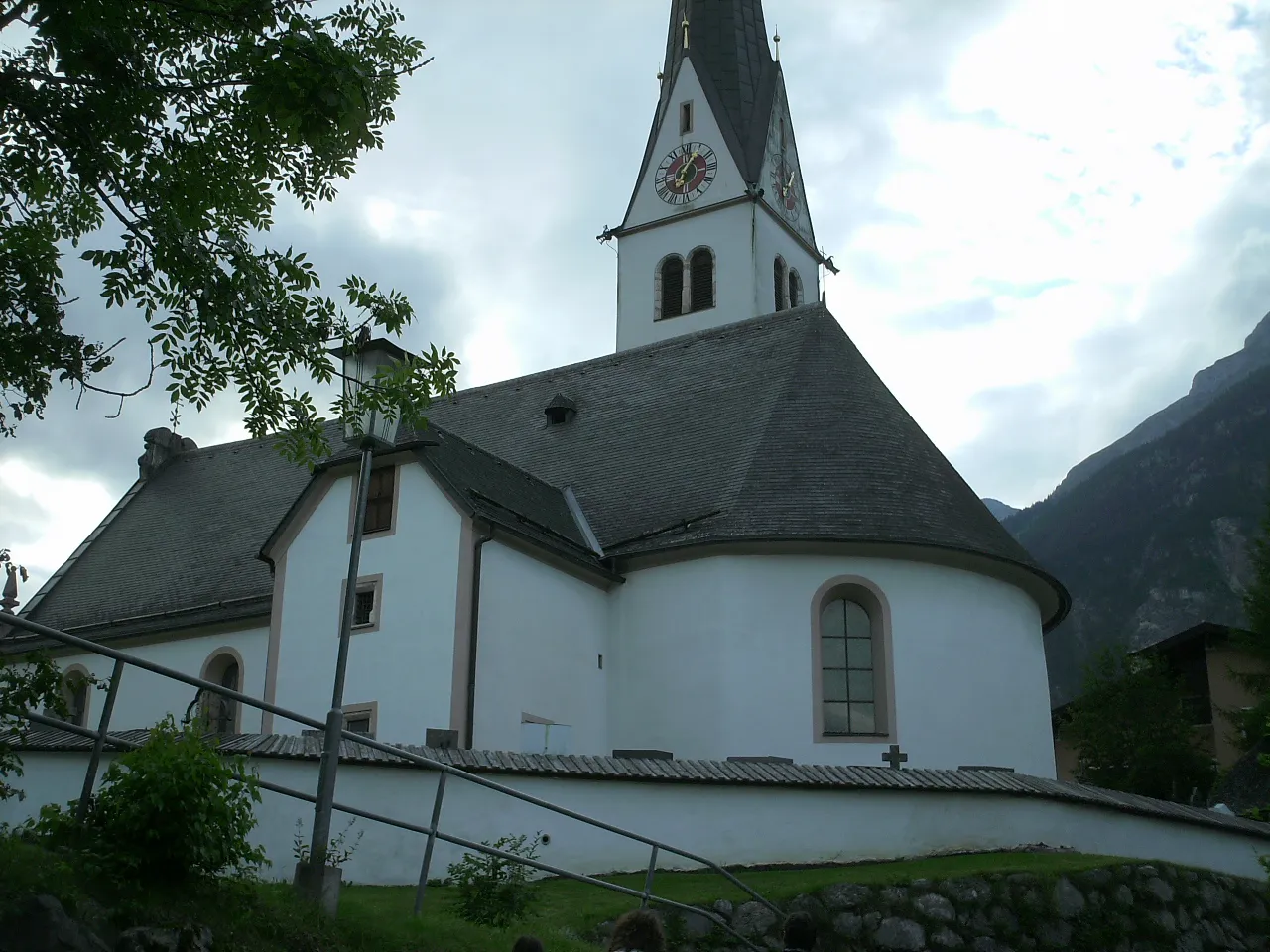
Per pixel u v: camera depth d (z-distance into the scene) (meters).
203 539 38.75
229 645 33.62
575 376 38.56
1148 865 21.02
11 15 14.30
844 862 21.38
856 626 28.53
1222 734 44.03
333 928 11.98
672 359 36.62
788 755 27.33
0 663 11.30
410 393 16.55
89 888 10.44
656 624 29.19
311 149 15.48
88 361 15.45
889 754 26.12
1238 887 22.06
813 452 30.47
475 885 16.41
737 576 28.42
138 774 11.02
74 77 14.95
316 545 29.66
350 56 14.35
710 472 31.23
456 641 26.67
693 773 21.53
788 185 60.31
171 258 15.60
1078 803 22.88
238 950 10.94
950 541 28.69
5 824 11.14
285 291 16.55
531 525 29.23
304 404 16.70
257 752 19.72
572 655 28.78
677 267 58.47
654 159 59.62
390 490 28.81
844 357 33.44
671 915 17.88
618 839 20.95
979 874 19.64
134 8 14.80
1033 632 30.47
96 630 36.31
